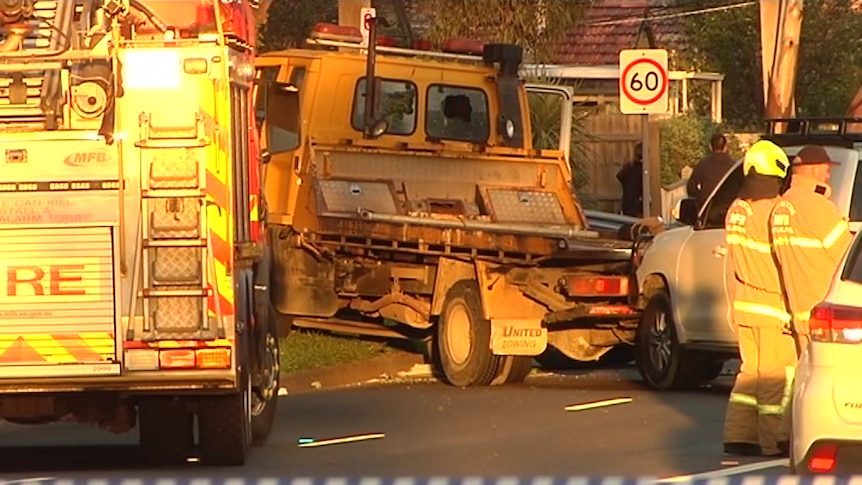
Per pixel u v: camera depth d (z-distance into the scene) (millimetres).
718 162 77250
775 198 43188
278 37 101438
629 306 60125
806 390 33719
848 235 42281
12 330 40438
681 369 58250
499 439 47250
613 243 60531
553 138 87500
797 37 92438
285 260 63250
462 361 60688
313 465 43062
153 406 43625
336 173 62625
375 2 88500
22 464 44906
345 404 55531
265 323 46781
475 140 67812
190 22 42906
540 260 60250
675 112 121688
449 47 69562
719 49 137000
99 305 40500
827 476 33469
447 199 64250
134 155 40438
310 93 64312
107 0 40688
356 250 62688
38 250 40406
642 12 144750
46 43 40812
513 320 60125
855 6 140375
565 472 41281
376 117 64375
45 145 40344
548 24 106812
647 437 47281
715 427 49062
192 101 40531
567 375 65188
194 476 41125
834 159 52344
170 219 40500
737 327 43625
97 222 40438
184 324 40594
